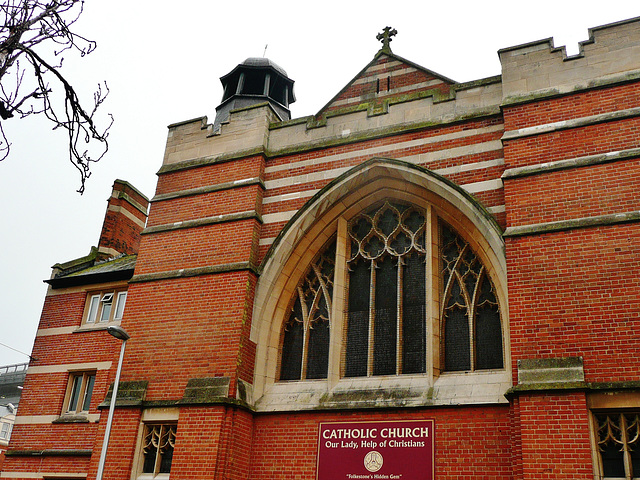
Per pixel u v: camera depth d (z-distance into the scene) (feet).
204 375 43.83
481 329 41.42
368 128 48.83
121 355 43.19
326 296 46.85
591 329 34.65
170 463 42.73
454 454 37.27
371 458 39.24
